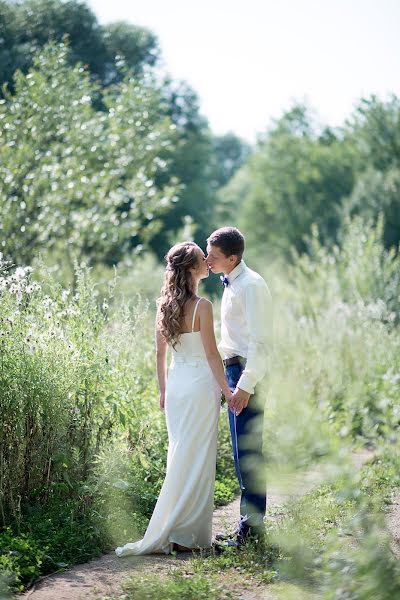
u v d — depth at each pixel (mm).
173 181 23703
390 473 9273
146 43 29406
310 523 5848
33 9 24062
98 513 7855
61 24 25562
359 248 23344
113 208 21609
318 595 5684
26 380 7855
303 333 15711
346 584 5359
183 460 7516
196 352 7652
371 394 13367
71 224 20688
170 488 7504
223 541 7531
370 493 7371
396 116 50156
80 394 8508
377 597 5039
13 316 8297
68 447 8250
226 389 7445
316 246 27000
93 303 9641
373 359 15094
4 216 18750
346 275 22016
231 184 72625
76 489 8148
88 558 7223
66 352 8477
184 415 7570
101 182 21531
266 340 7309
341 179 57375
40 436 8000
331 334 15523
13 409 7758
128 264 21875
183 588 6152
